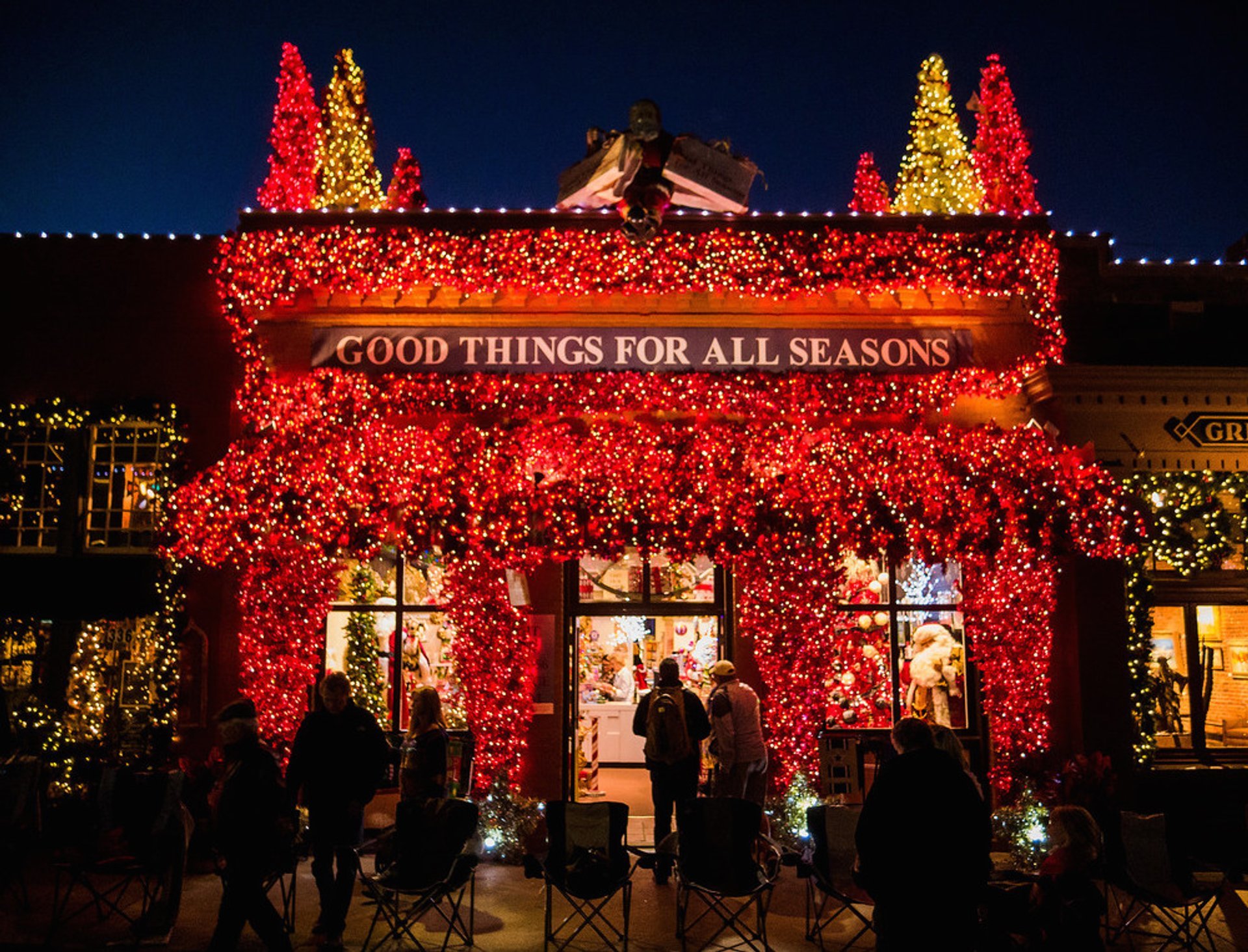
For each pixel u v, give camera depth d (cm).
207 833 996
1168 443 1163
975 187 1309
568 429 1164
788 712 1118
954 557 1134
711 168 858
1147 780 1137
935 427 1207
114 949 763
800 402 1182
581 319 1209
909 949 515
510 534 1120
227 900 664
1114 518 1119
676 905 873
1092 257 1291
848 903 770
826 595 1135
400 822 752
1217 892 769
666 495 1127
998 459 1148
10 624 1172
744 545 1123
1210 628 1186
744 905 774
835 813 791
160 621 1149
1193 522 1182
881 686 1163
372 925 761
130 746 1143
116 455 1207
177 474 1182
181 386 1199
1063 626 1153
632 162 835
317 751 754
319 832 745
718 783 1012
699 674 1513
